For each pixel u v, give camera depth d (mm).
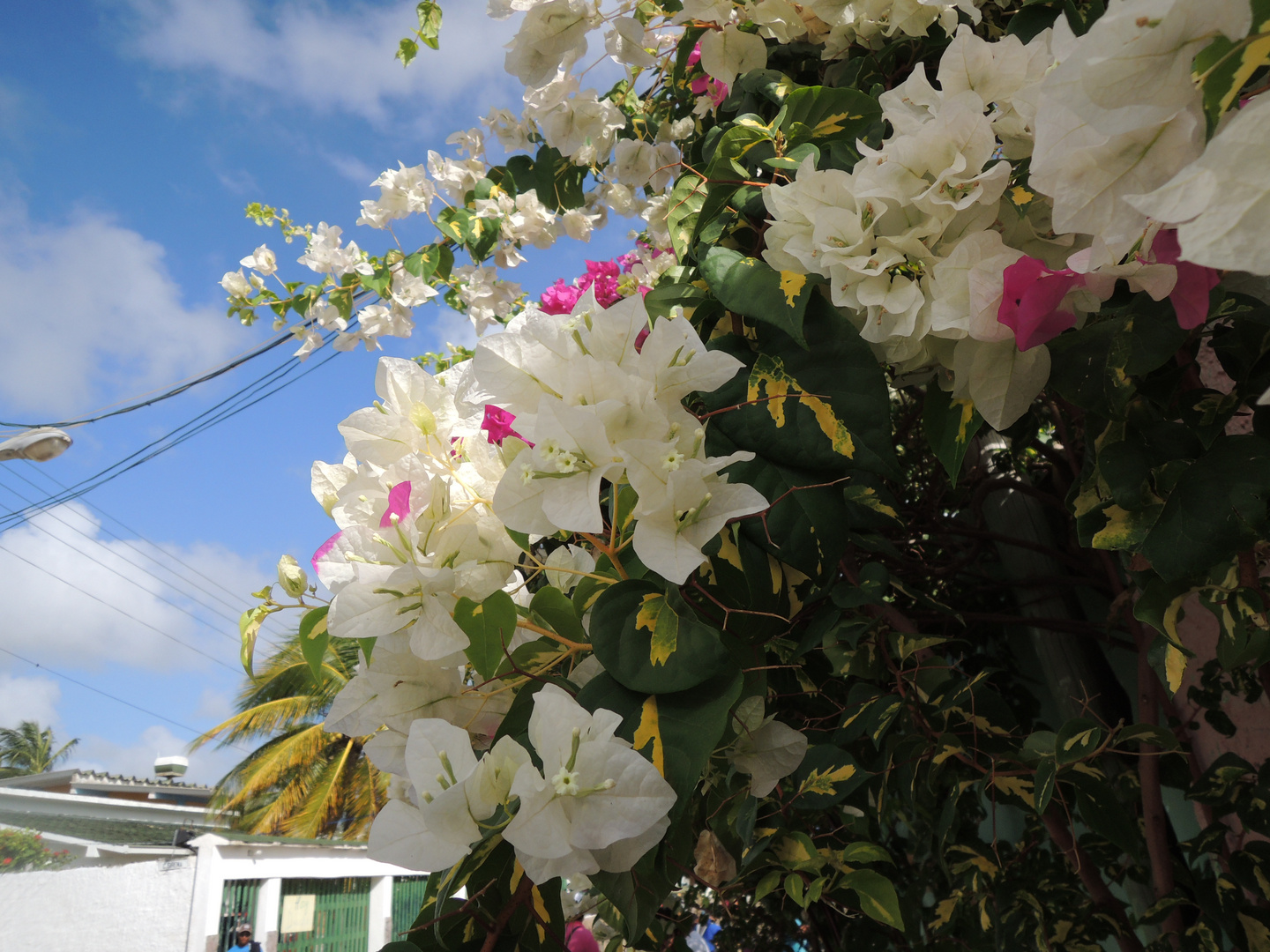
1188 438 747
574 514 632
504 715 727
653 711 649
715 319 1009
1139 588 907
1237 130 319
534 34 1194
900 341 830
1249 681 1389
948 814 1205
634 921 620
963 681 1256
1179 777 1477
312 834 11188
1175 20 358
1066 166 461
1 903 8211
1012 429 1676
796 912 1790
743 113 1210
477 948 634
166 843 9188
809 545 792
